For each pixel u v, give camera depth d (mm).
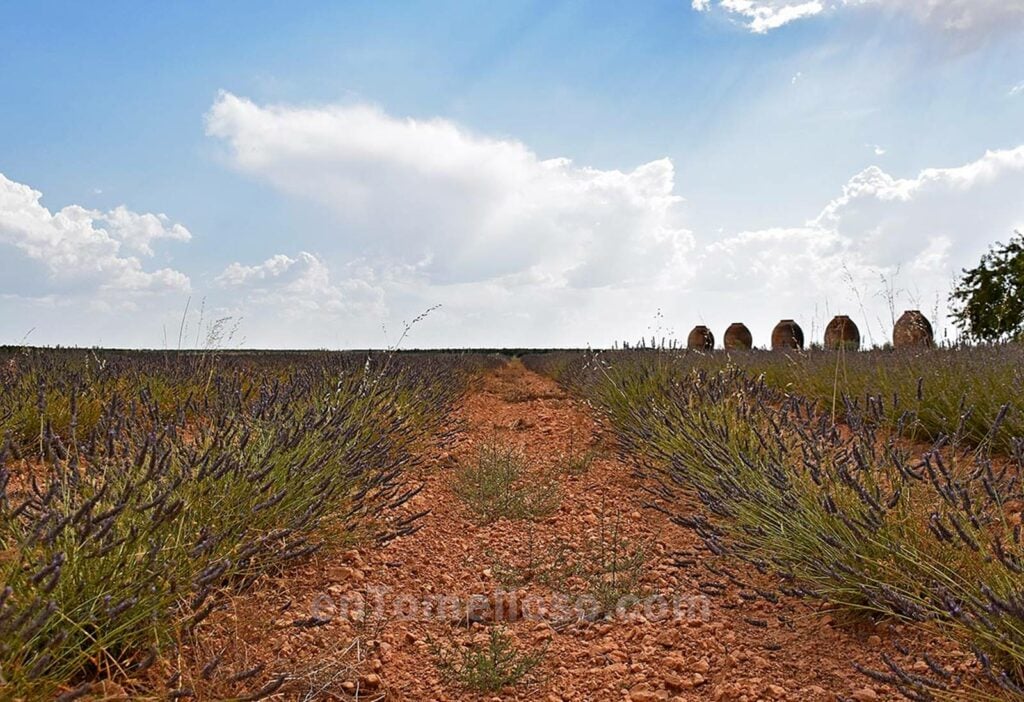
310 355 12688
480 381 17828
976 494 3586
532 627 3354
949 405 6516
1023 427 5766
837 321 20453
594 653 3076
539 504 5461
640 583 3912
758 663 2941
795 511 3752
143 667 2260
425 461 6883
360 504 4340
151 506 2691
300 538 3619
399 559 4234
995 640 2512
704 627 3305
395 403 7000
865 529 3312
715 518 4926
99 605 2418
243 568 3207
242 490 3465
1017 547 2832
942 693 2455
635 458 6777
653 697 2668
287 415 4652
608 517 5297
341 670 2650
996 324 23688
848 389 7953
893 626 3135
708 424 5605
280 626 3066
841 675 2824
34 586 2246
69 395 5590
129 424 3871
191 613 2670
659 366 9023
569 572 4027
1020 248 23703
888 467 3760
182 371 7629
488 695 2715
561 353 25828
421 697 2680
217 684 2396
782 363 10742
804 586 3637
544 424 9961
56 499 2865
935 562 3025
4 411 5254
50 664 2141
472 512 5359
